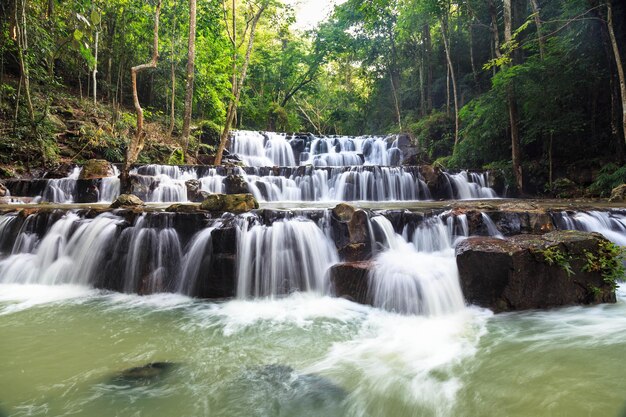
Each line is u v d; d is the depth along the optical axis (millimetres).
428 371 3219
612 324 4156
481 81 21359
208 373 3188
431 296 4832
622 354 3359
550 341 3746
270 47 32719
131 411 2576
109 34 17625
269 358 3521
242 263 5797
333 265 5840
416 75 26953
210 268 5762
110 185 10711
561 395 2701
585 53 12289
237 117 30016
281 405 2703
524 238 5246
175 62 18453
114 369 3229
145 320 4637
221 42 18641
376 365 3363
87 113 15656
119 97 20062
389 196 12477
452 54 22891
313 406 2695
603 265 4902
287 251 6012
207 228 6125
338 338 4066
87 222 6547
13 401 2676
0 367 3238
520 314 4613
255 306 5309
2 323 4438
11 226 6820
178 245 6180
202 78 19672
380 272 5254
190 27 14828
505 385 2908
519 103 13508
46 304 5285
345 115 33656
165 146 16266
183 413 2572
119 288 6078
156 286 5996
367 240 6211
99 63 17812
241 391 2891
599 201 10195
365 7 16156
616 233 6805
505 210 6715
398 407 2678
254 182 11789
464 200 11828
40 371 3168
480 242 5180
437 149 19375
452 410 2609
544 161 13711
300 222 6227
